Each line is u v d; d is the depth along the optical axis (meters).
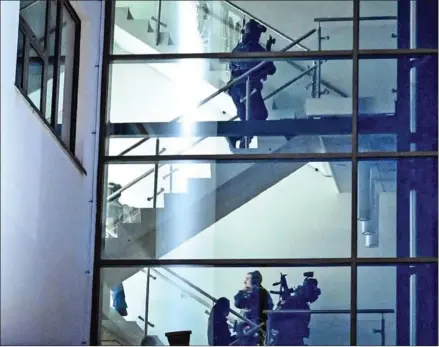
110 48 14.21
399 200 13.76
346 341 13.39
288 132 13.95
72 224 13.12
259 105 14.03
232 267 13.66
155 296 13.62
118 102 14.09
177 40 14.23
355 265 13.59
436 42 14.08
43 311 12.03
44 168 11.89
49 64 12.57
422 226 13.70
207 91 14.12
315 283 13.56
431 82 14.00
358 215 13.73
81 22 13.96
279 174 13.88
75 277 13.31
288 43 14.16
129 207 13.88
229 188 13.88
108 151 14.01
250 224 13.76
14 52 10.59
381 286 13.55
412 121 13.94
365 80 14.04
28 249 11.39
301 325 13.45
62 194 12.66
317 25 14.18
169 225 13.80
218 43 14.22
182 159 13.95
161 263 13.70
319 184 13.85
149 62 14.19
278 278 13.59
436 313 13.45
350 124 13.95
